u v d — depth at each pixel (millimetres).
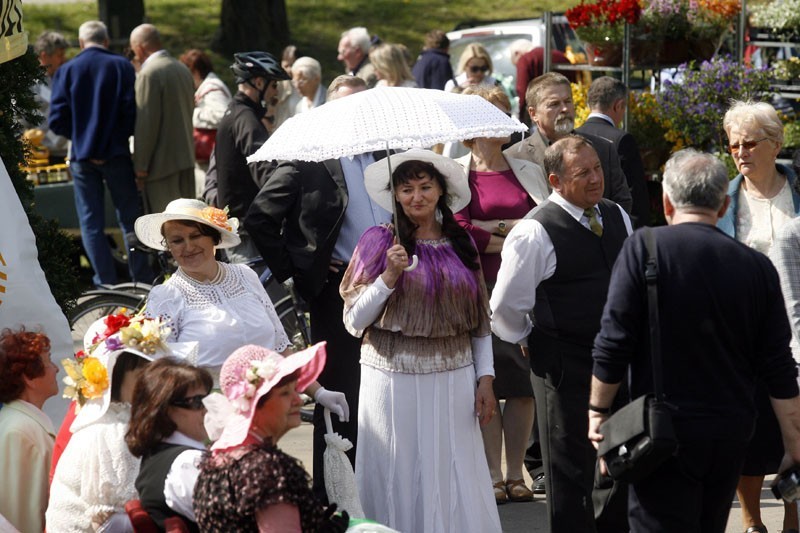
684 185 7230
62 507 7293
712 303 6996
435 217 9047
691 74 16828
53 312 9805
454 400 8758
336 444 8359
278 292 14914
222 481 5953
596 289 8844
